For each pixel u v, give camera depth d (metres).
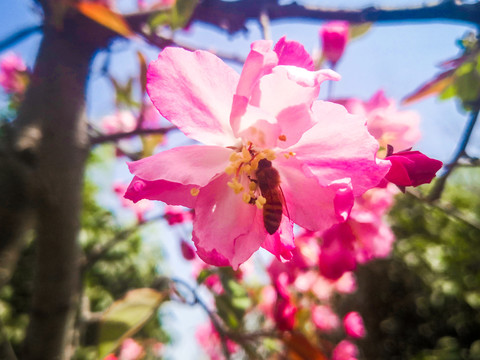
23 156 0.08
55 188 0.08
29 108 0.08
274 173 0.06
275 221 0.05
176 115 0.05
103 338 0.09
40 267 0.08
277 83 0.05
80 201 0.08
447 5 0.08
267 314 0.17
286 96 0.05
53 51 0.09
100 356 0.08
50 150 0.08
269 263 0.12
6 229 0.07
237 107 0.05
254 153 0.05
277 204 0.05
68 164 0.08
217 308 0.11
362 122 0.05
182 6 0.08
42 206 0.08
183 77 0.05
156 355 0.33
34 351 0.08
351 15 0.08
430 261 0.41
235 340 0.11
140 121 0.09
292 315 0.11
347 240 0.09
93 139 0.09
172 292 0.10
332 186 0.05
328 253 0.09
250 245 0.06
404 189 0.05
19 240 0.08
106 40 0.09
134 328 0.09
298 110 0.05
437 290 0.41
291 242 0.06
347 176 0.05
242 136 0.05
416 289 0.42
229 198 0.06
